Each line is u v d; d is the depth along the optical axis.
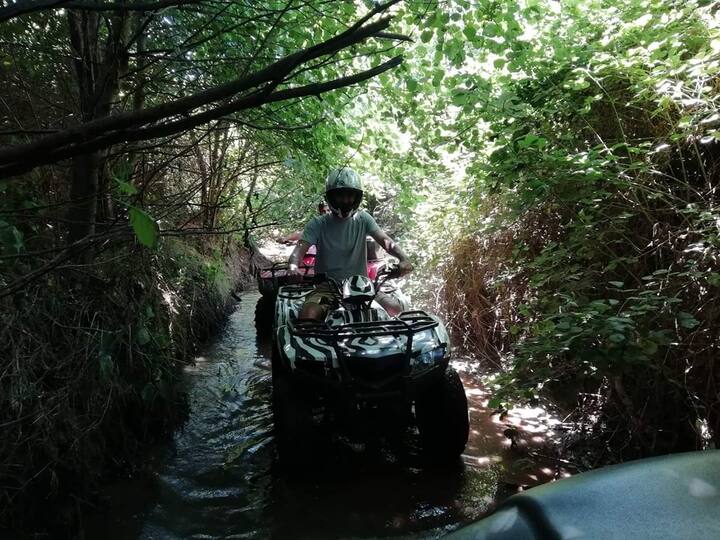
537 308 4.39
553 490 0.83
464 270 5.95
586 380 3.86
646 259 3.79
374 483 3.47
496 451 3.81
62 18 3.79
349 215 4.46
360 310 3.91
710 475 0.82
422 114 4.91
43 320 3.37
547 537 0.73
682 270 3.46
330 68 4.75
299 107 4.98
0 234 2.49
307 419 3.44
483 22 4.06
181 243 7.09
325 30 4.29
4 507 2.88
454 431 3.55
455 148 4.87
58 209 3.77
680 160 3.96
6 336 3.06
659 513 0.74
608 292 3.93
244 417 4.59
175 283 5.98
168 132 1.14
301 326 3.52
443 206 6.27
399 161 5.69
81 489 3.25
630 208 3.82
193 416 4.59
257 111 4.29
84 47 3.36
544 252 4.12
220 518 3.15
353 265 4.46
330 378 3.41
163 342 4.52
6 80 3.51
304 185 6.63
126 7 1.23
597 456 3.65
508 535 0.77
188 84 4.52
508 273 4.89
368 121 5.86
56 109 4.08
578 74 4.09
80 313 3.57
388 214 10.55
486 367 5.37
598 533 0.72
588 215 3.98
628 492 0.79
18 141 3.48
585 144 4.32
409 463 3.71
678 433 3.47
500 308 5.38
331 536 2.96
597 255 4.04
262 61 4.28
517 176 4.07
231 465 3.77
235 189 8.03
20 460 2.96
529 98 4.34
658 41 3.90
